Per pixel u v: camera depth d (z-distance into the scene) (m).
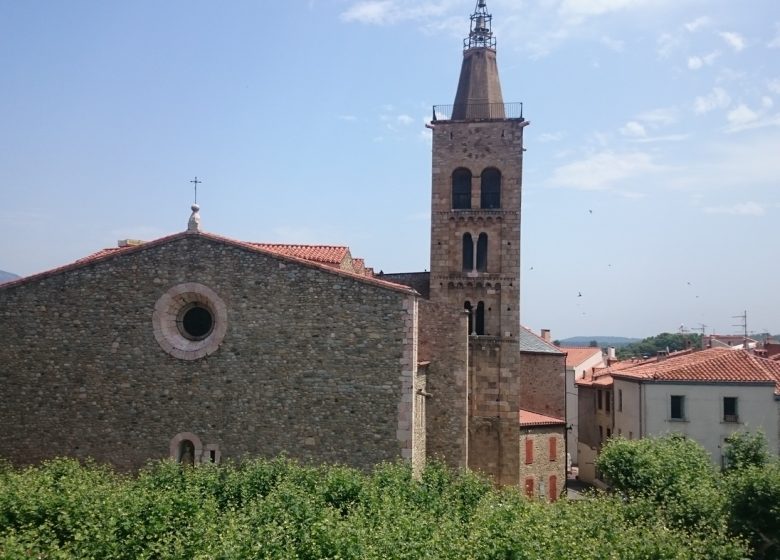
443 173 44.22
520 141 43.62
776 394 41.31
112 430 29.84
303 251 39.84
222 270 29.81
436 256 43.97
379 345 28.84
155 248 30.22
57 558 18.61
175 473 25.78
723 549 22.30
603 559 19.92
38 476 24.98
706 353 48.75
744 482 26.31
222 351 29.61
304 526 20.58
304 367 29.19
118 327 30.16
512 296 43.03
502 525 20.50
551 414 51.88
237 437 29.27
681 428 42.47
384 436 28.58
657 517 25.47
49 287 30.64
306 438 28.97
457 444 36.06
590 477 58.75
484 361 42.62
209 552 18.45
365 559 18.45
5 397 30.47
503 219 43.53
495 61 47.00
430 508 24.27
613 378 49.91
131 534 20.59
